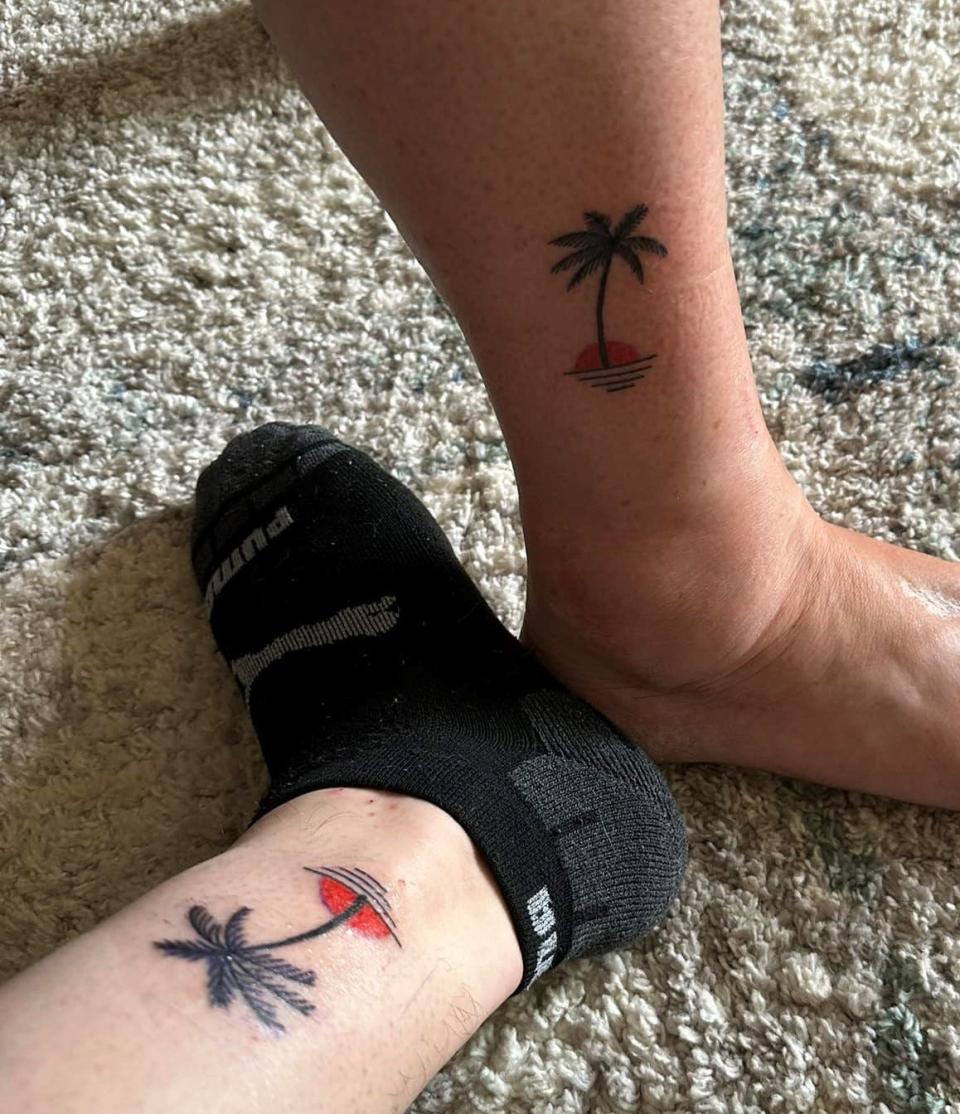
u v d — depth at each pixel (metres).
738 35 0.98
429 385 0.84
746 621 0.58
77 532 0.78
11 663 0.73
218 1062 0.35
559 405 0.47
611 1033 0.61
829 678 0.62
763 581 0.57
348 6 0.38
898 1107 0.58
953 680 0.63
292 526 0.71
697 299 0.45
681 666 0.59
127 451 0.81
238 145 0.94
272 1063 0.36
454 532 0.78
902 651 0.62
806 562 0.60
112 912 0.65
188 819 0.68
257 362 0.85
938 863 0.66
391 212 0.46
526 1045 0.60
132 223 0.91
